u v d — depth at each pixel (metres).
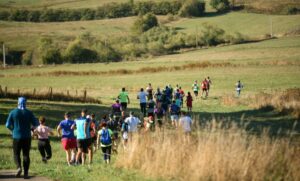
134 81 131.50
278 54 188.88
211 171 24.48
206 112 71.19
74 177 25.62
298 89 83.69
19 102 25.02
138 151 28.67
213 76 133.12
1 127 52.66
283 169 25.20
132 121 38.91
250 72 138.50
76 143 33.25
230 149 25.66
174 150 27.08
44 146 31.81
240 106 77.88
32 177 25.59
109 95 100.38
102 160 35.69
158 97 62.44
